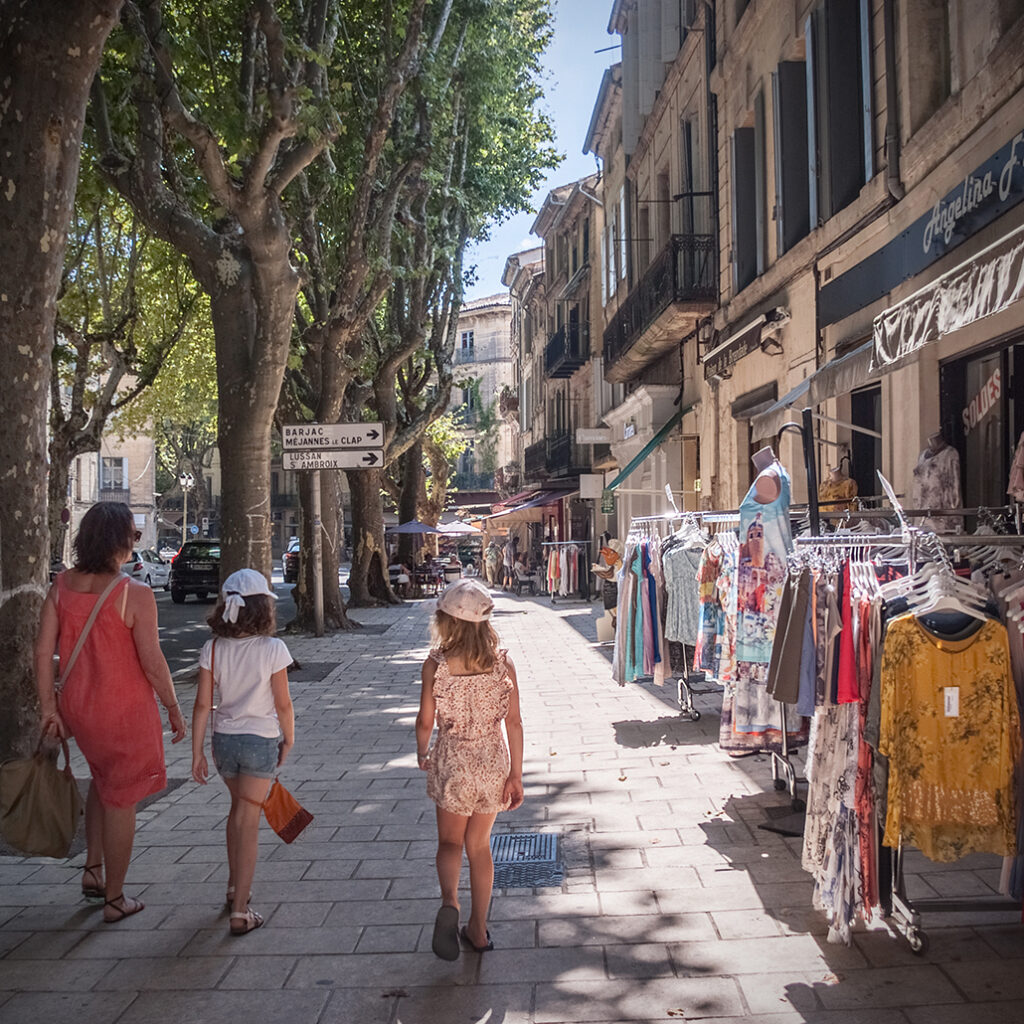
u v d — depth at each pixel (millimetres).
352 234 15398
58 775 4637
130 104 12055
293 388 18797
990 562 4398
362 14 16594
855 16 11281
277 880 5156
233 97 10422
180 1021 3672
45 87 6164
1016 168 7082
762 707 6363
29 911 4777
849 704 4191
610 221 27109
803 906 4586
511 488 55344
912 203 9453
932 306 5180
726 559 7289
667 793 6574
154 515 65188
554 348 37250
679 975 3912
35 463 6238
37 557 6238
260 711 4602
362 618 22312
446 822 4172
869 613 4164
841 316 11000
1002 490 8305
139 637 4637
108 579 4625
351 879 5145
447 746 4180
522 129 25359
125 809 4629
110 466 63688
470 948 4230
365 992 3859
